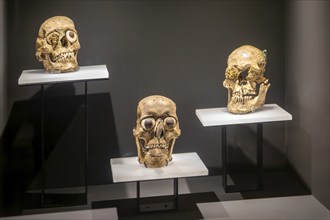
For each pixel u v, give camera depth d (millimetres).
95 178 2213
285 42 2217
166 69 2186
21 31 2100
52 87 2146
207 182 2203
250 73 2008
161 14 2154
